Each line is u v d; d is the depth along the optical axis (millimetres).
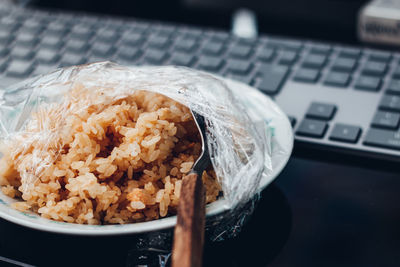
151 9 563
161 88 313
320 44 437
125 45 455
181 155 305
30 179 297
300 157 346
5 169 307
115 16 550
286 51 431
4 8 520
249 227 303
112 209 289
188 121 312
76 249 292
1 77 426
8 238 301
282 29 518
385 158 334
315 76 399
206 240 291
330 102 375
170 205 288
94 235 264
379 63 405
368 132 344
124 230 264
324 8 533
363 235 295
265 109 339
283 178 333
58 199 295
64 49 458
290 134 318
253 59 430
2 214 280
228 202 280
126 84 316
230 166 292
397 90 375
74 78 321
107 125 308
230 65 418
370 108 367
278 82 395
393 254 284
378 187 321
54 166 300
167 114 308
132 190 292
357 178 328
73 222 286
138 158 297
